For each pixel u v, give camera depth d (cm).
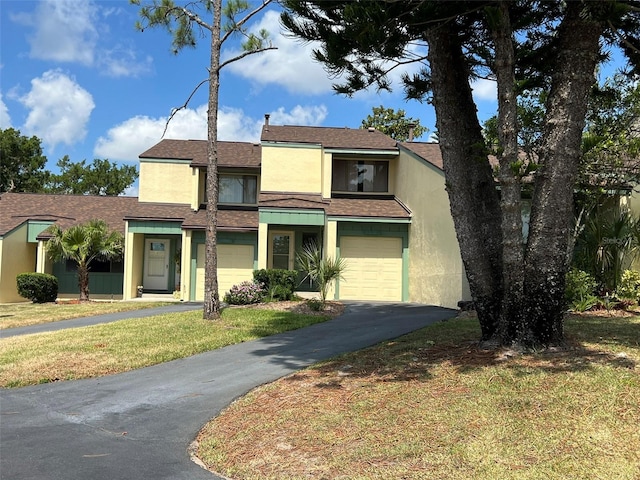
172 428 550
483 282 699
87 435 530
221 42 1266
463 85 720
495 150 629
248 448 480
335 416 525
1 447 494
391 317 1258
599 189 1282
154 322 1207
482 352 674
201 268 1922
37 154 4069
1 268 1869
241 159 2112
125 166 4719
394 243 1828
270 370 764
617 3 532
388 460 424
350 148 1941
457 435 454
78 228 1806
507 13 615
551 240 639
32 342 977
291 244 1958
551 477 381
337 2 602
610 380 533
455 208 712
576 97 623
